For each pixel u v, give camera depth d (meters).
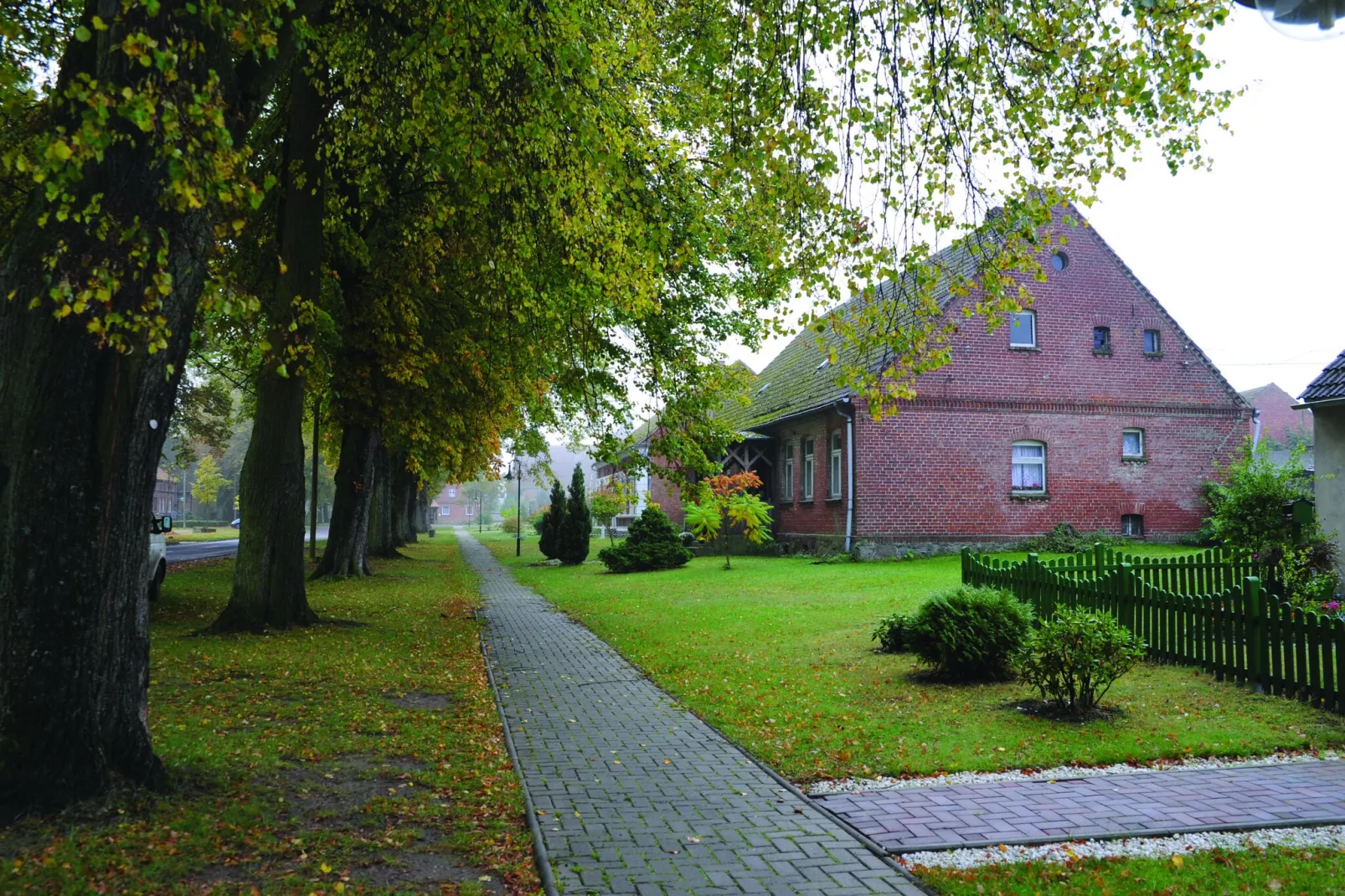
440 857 4.87
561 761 6.89
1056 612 8.93
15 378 5.06
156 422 5.48
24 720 5.06
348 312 17.95
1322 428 13.70
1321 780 6.19
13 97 5.13
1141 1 7.11
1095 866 4.71
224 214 5.51
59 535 5.11
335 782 6.12
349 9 10.58
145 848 4.73
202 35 5.32
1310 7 2.93
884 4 8.00
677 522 42.78
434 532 90.81
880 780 6.41
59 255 4.50
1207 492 24.80
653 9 9.77
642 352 14.72
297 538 13.99
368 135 11.62
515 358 17.14
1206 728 7.54
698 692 9.55
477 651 12.57
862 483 25.28
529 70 7.59
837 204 8.16
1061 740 7.25
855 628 13.70
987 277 8.11
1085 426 26.25
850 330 8.27
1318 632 8.23
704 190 10.10
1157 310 26.97
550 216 10.18
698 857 4.89
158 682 9.26
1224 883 4.42
